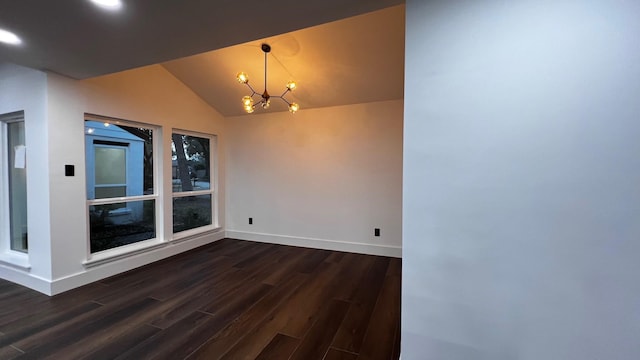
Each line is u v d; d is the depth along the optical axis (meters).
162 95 3.64
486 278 1.34
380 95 3.71
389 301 2.53
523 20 1.23
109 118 3.11
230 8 1.62
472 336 1.38
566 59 1.18
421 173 1.43
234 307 2.41
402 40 2.76
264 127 4.53
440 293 1.43
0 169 3.06
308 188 4.29
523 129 1.25
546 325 1.26
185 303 2.47
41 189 2.62
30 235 2.71
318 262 3.60
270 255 3.89
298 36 2.87
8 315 2.24
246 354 1.79
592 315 1.19
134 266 3.33
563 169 1.20
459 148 1.36
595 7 1.14
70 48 2.14
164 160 3.71
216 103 4.38
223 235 4.82
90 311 2.32
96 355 1.77
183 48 2.15
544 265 1.25
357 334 2.02
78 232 2.79
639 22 1.10
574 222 1.20
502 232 1.31
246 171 4.69
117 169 3.29
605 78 1.14
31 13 1.65
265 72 3.43
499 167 1.30
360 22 2.62
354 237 4.04
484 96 1.30
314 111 4.21
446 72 1.36
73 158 2.75
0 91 2.89
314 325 2.14
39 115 2.60
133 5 1.58
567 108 1.19
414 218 1.46
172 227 3.83
